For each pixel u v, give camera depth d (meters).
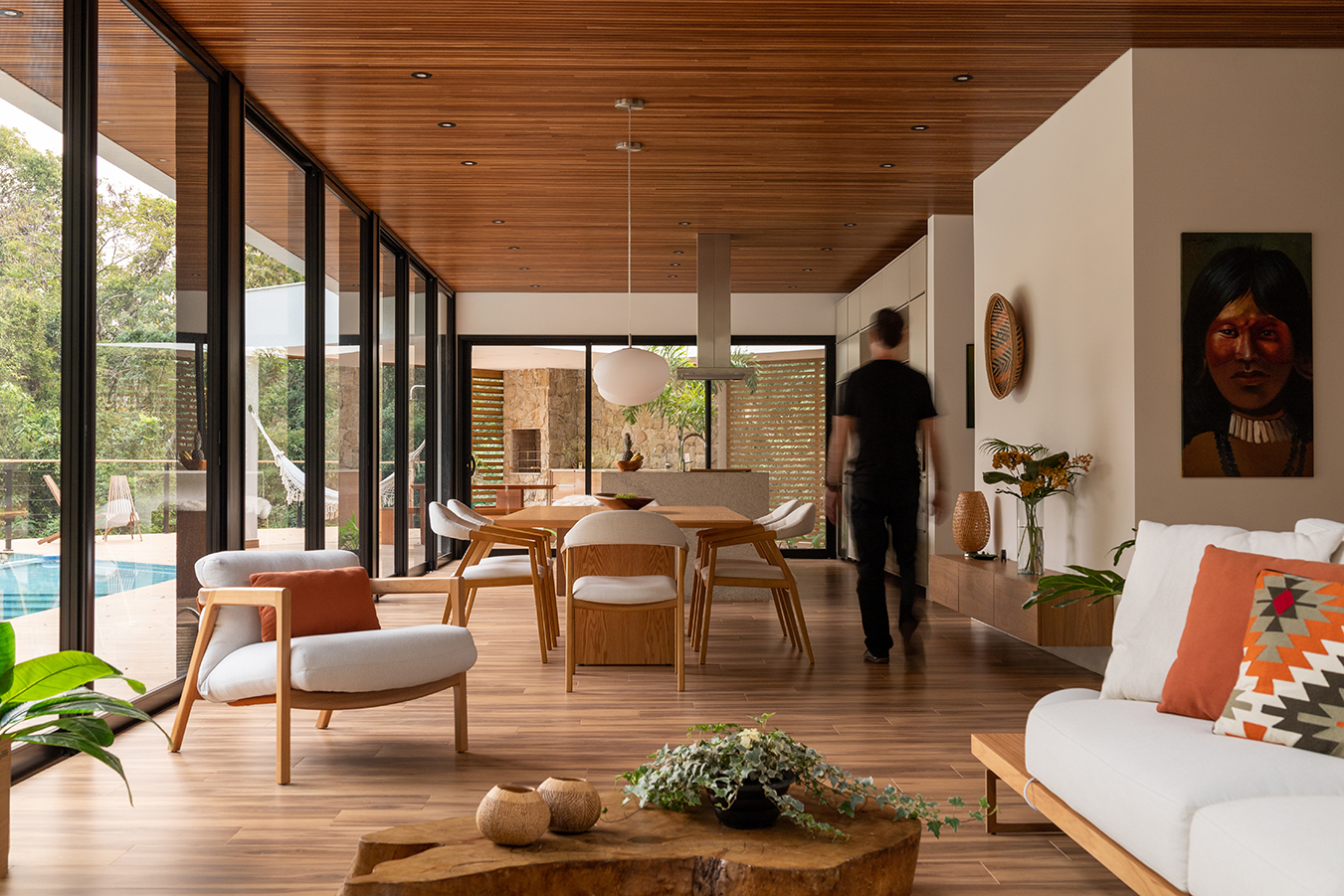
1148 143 4.16
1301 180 4.16
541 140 5.44
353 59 4.30
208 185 4.33
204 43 4.12
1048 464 4.55
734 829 1.88
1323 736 1.83
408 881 1.60
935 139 5.40
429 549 9.23
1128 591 2.54
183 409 3.99
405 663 3.04
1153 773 1.79
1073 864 2.30
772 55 4.27
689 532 7.12
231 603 3.09
